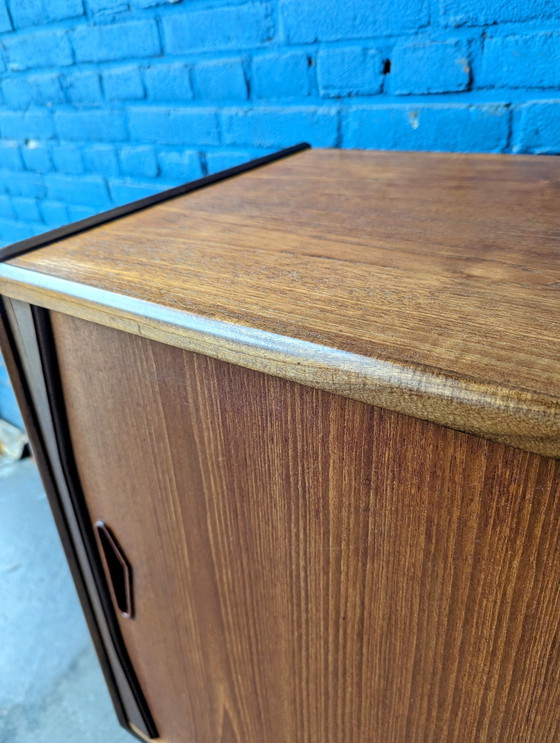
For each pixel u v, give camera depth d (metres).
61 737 1.06
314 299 0.40
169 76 1.04
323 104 0.90
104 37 1.07
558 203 0.56
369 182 0.68
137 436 0.54
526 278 0.41
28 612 1.31
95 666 1.18
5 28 1.21
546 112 0.74
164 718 0.84
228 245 0.51
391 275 0.43
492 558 0.36
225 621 0.61
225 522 0.52
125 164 1.21
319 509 0.43
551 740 0.40
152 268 0.48
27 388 0.61
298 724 0.61
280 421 0.41
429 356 0.32
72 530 0.71
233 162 1.05
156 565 0.64
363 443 0.38
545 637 0.36
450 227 0.51
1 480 1.76
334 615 0.48
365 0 0.79
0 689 1.15
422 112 0.83
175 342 0.41
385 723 0.51
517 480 0.32
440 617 0.41
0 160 1.45
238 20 0.91
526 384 0.29
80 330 0.52
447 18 0.75
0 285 0.53
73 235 0.58
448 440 0.34
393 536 0.40
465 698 0.43
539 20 0.70
